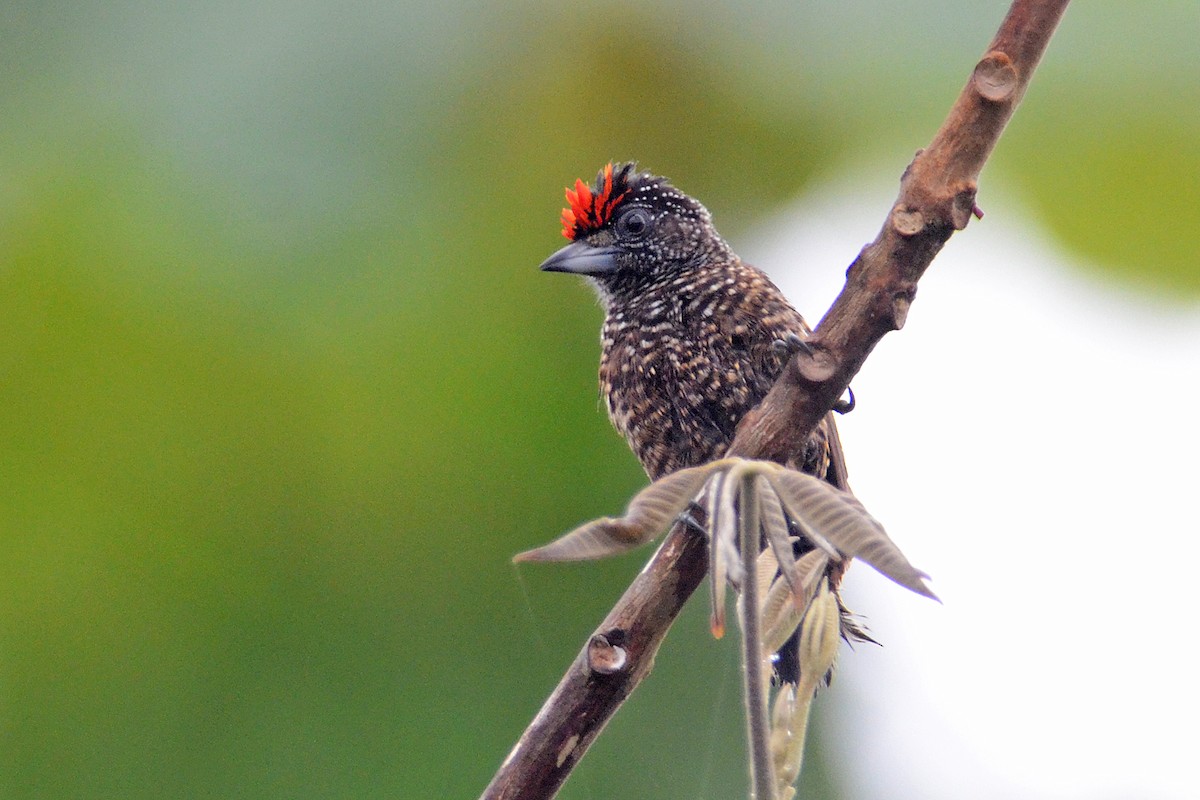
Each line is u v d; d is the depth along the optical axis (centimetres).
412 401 909
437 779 884
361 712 887
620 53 931
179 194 841
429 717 896
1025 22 534
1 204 838
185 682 884
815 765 1055
